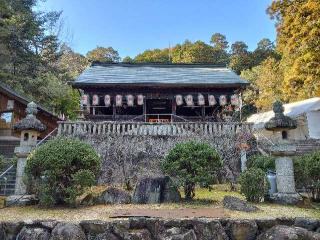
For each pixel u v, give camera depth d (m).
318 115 23.86
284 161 8.82
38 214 7.20
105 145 13.57
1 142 18.06
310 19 22.17
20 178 8.84
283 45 25.02
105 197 8.38
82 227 6.19
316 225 6.33
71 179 8.05
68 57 46.34
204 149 8.66
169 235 6.08
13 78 25.95
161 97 18.98
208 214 6.81
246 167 12.82
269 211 7.36
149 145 13.79
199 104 18.31
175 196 8.51
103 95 18.61
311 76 22.50
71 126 14.66
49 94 28.75
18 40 28.00
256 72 44.62
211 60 54.66
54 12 36.97
